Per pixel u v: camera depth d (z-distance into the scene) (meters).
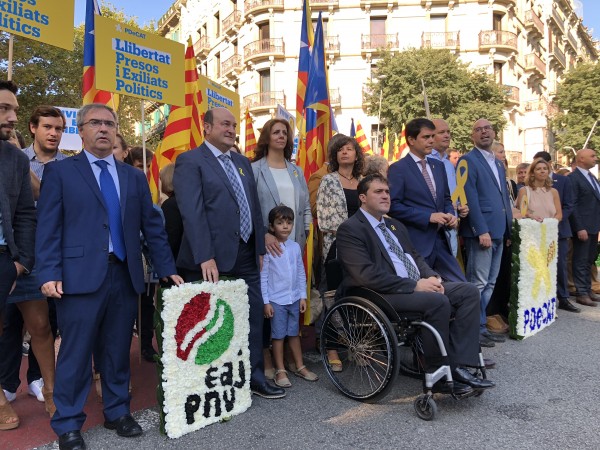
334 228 4.56
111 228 3.17
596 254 7.15
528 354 4.73
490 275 5.22
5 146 3.21
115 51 4.35
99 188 3.16
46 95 17.48
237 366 3.51
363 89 30.50
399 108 24.06
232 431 3.25
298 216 4.45
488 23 30.16
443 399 3.73
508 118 31.78
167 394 3.15
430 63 24.14
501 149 6.96
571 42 47.91
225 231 3.58
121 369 3.28
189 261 3.62
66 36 4.38
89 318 3.06
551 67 42.34
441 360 3.41
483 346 4.98
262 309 3.87
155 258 3.43
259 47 31.47
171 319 3.16
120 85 4.40
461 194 4.63
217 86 6.45
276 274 4.12
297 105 6.15
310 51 6.18
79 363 3.05
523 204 6.26
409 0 30.36
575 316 6.28
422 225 4.50
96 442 3.10
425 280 3.76
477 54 30.34
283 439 3.13
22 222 3.26
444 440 3.08
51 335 3.54
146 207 3.42
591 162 6.86
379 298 3.74
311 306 4.74
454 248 5.04
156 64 4.71
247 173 3.89
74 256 3.04
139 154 5.67
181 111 5.49
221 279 3.52
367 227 3.98
